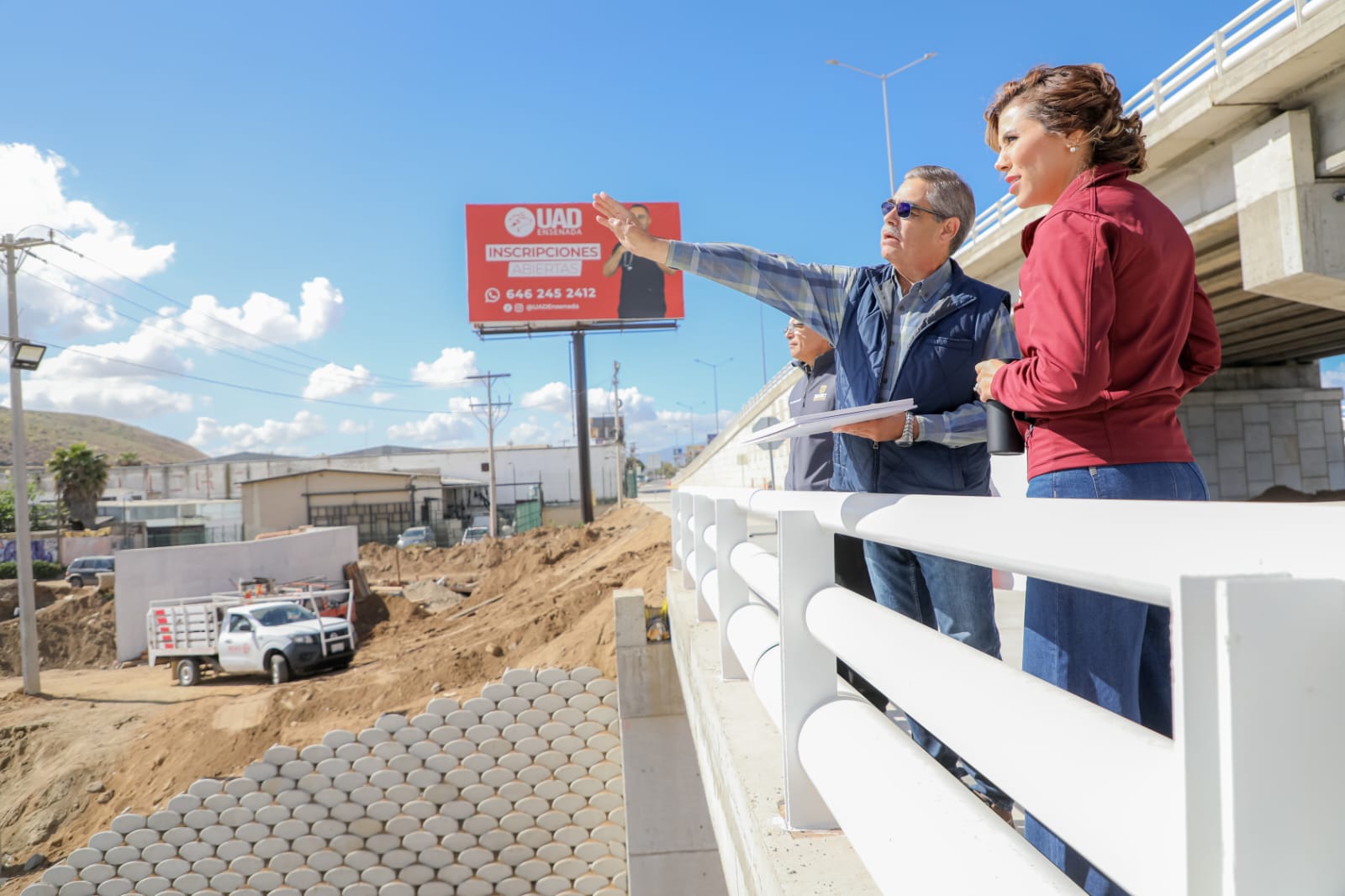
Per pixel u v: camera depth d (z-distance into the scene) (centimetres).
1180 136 1217
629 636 711
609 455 7431
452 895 962
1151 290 136
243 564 2627
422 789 968
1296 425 2752
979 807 93
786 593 168
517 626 1490
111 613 2745
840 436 279
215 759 1320
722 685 294
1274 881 48
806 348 383
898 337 257
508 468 7275
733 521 307
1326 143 1064
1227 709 48
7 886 1171
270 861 977
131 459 7438
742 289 269
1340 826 49
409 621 2567
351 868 966
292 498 5422
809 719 161
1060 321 134
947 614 254
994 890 78
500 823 960
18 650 2559
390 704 1345
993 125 176
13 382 2005
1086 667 139
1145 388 139
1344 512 49
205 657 1927
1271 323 1930
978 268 1806
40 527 5556
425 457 7219
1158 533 64
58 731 1590
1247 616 48
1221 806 49
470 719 967
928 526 110
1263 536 54
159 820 976
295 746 1247
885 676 120
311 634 1797
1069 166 158
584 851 957
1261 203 1130
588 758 963
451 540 5553
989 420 165
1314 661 48
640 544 2203
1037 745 75
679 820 692
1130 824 60
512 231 3816
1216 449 2697
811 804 165
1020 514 86
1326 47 966
